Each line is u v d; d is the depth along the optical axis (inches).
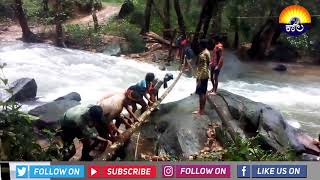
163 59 663.1
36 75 490.9
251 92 519.5
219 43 319.0
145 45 728.3
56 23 725.3
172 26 847.7
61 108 294.0
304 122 386.9
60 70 532.4
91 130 213.9
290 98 490.9
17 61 550.0
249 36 857.5
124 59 656.4
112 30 812.6
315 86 573.6
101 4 999.6
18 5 730.8
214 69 316.2
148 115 288.8
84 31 776.3
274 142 265.7
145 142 271.3
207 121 277.1
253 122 279.9
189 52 472.4
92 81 502.9
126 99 265.9
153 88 299.9
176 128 265.6
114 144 225.5
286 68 706.8
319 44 808.9
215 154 216.7
